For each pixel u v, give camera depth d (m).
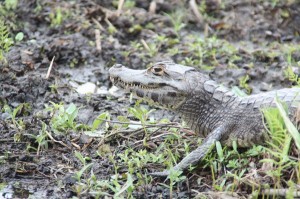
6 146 11.48
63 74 14.34
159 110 13.07
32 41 15.26
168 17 16.75
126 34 16.05
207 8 17.33
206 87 11.31
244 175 10.28
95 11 16.48
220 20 16.92
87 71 14.65
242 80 14.01
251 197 9.69
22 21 16.22
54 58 14.59
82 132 11.89
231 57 15.06
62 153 11.39
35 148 11.47
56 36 15.70
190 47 15.36
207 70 14.55
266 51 15.36
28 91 13.36
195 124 11.40
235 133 11.05
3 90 13.26
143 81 11.38
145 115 12.05
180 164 10.55
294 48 15.34
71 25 15.95
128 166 10.80
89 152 11.44
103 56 15.06
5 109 12.66
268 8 17.00
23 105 12.70
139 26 16.12
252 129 10.93
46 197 10.34
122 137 11.75
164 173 10.48
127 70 11.60
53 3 16.81
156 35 15.89
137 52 15.20
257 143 10.94
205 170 10.70
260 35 16.36
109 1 17.33
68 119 11.94
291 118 10.66
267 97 11.11
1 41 14.16
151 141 11.54
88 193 10.17
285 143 9.86
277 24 16.69
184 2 17.42
